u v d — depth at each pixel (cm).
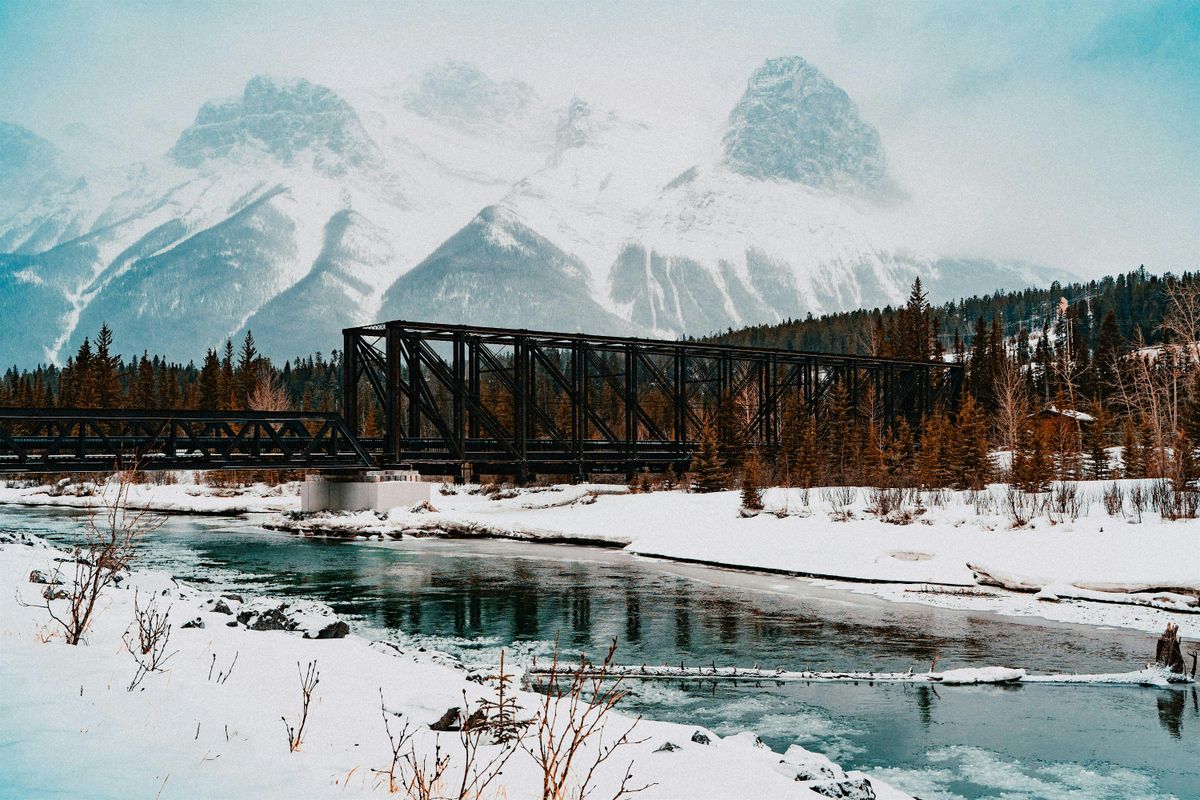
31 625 1048
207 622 1284
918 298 10762
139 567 3475
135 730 656
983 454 4819
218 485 8012
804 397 6719
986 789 1195
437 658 1641
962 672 1767
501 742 826
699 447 6281
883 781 1216
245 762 615
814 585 3020
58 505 7300
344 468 5072
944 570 3036
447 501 5878
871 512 3884
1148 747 1363
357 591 2941
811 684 1736
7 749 564
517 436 5797
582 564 3638
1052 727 1463
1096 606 2544
